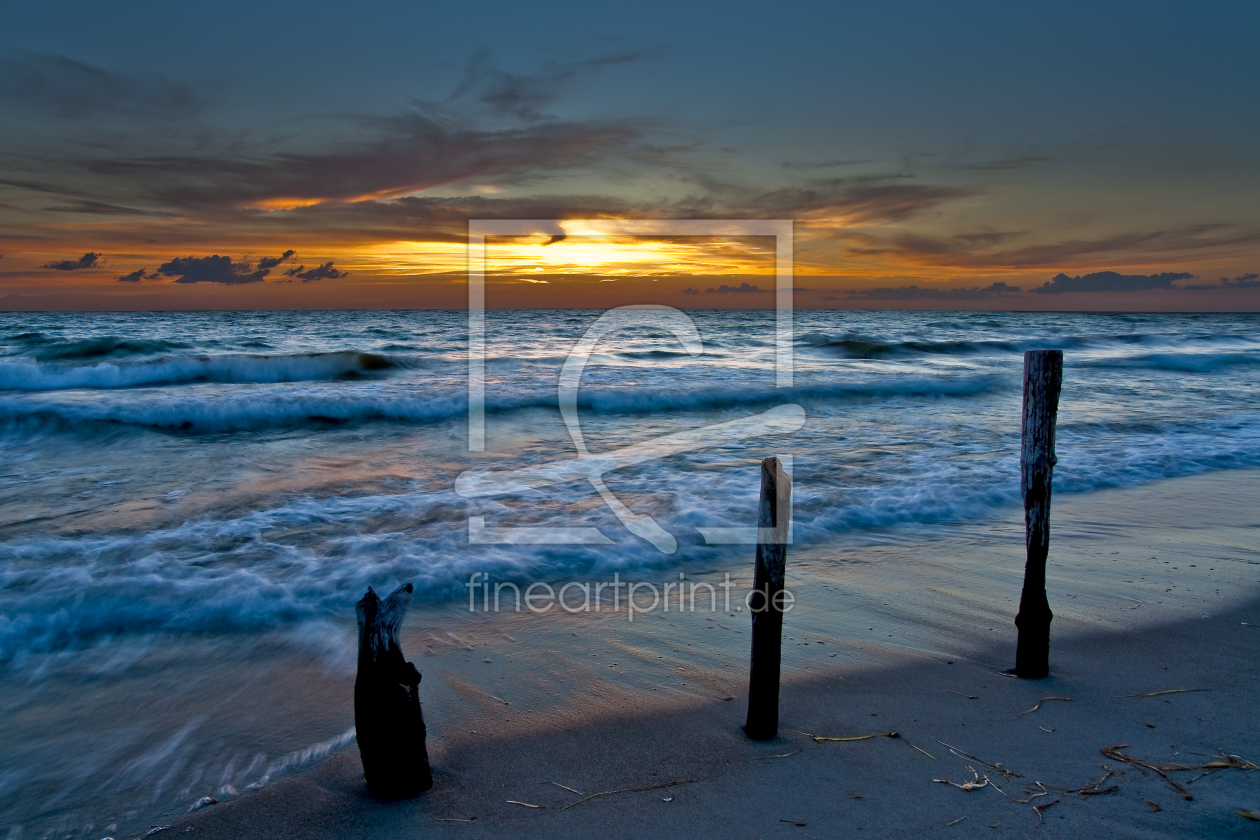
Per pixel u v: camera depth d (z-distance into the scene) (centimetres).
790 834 266
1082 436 1127
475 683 398
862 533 679
